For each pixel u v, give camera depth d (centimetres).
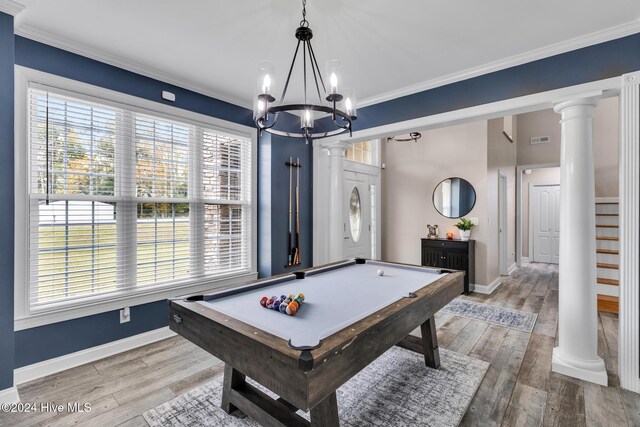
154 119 301
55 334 244
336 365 123
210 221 348
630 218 216
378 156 585
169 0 194
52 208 244
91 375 240
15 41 223
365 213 557
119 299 275
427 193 541
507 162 615
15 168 223
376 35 233
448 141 516
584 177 233
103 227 270
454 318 365
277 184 396
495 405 203
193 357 269
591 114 238
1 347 195
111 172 274
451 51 256
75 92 249
